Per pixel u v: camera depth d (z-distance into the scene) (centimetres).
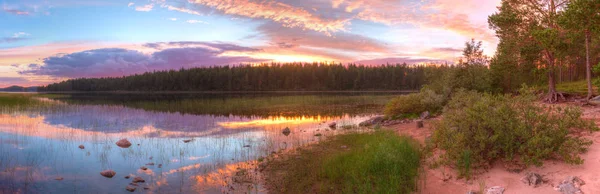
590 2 1427
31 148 1345
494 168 774
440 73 2836
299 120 2411
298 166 1029
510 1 2238
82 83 17638
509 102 838
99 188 859
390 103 2333
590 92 1908
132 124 2158
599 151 728
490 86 2742
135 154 1234
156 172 999
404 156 944
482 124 810
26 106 3653
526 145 763
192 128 1961
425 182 792
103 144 1432
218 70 14888
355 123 2189
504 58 2300
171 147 1362
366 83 14262
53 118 2528
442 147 920
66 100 5644
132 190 834
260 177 938
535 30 1981
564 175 670
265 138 1579
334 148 1291
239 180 914
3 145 1405
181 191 833
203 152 1266
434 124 1156
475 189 707
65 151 1289
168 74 15000
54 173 990
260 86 14388
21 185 877
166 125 2105
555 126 816
